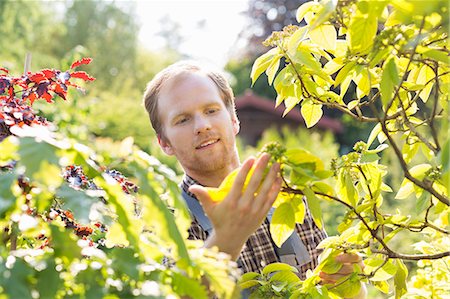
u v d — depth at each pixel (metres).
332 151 9.21
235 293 1.41
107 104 11.49
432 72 1.88
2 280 1.25
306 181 1.53
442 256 1.76
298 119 17.09
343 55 1.85
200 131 2.13
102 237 2.07
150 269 1.35
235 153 2.22
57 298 1.31
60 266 1.32
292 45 1.73
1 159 1.35
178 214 1.35
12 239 1.63
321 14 1.50
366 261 1.92
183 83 2.16
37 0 22.30
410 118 2.00
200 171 2.17
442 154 1.39
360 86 1.83
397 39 1.50
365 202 1.92
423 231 2.12
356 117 1.82
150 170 1.31
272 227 1.65
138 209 1.92
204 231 2.12
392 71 1.51
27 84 2.17
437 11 1.38
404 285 1.99
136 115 11.48
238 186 1.44
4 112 1.70
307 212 2.29
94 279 1.32
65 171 1.76
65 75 2.20
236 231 1.46
